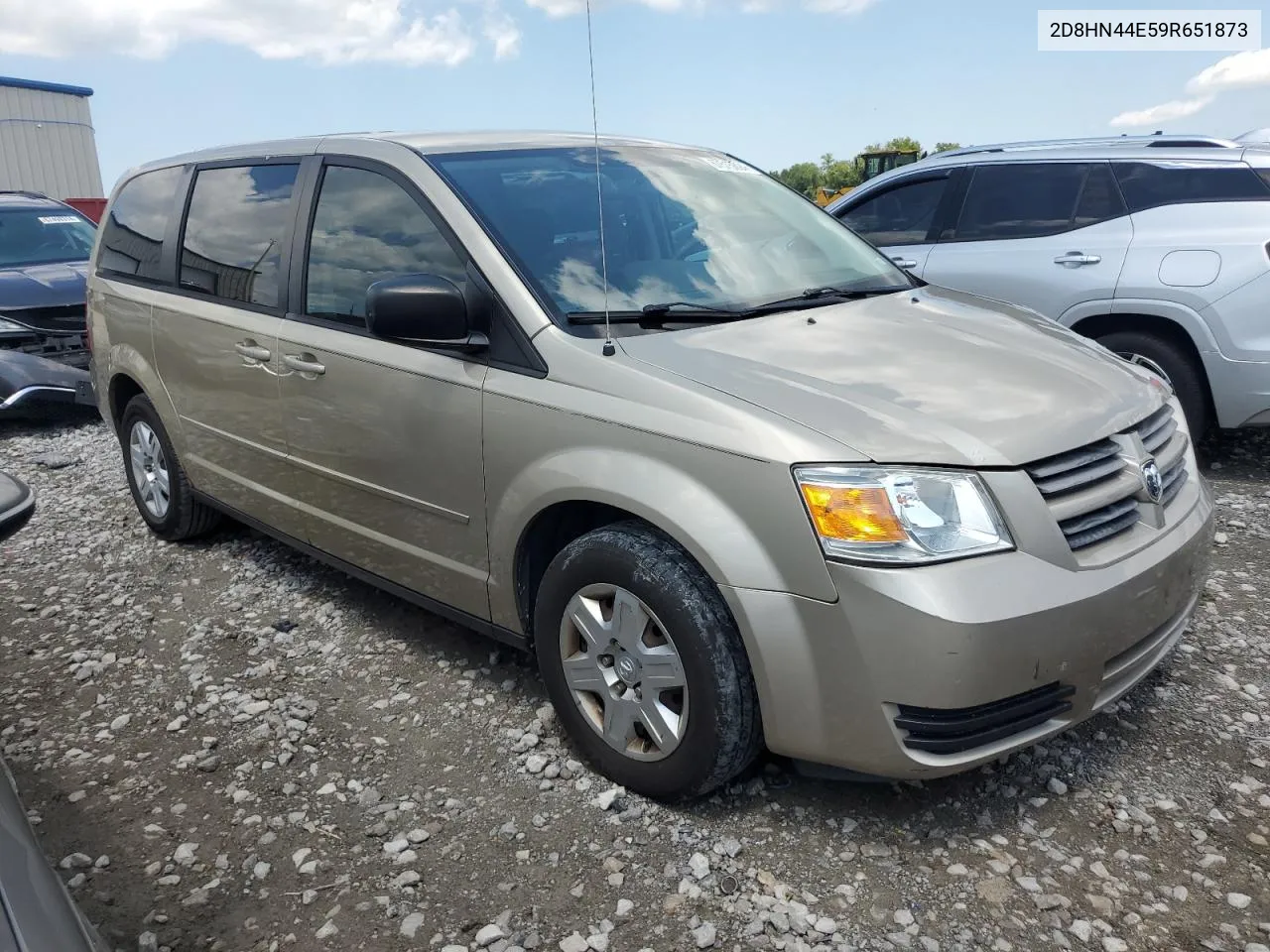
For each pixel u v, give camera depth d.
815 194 14.73
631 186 3.54
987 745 2.38
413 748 3.12
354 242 3.51
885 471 2.32
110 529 5.30
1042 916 2.32
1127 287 5.51
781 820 2.69
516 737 3.14
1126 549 2.53
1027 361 2.89
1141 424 2.82
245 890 2.53
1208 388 5.43
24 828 1.58
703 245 3.46
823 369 2.71
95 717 3.40
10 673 3.75
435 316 2.89
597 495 2.67
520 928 2.35
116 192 5.23
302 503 3.87
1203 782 2.78
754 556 2.40
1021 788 2.78
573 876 2.52
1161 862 2.48
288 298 3.76
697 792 2.66
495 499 2.98
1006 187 6.07
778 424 2.42
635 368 2.70
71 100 22.30
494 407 2.93
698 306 3.10
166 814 2.84
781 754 2.55
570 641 2.88
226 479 4.30
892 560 2.28
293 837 2.72
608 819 2.72
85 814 2.86
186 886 2.55
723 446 2.44
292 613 4.13
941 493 2.32
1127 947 2.22
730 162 4.18
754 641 2.42
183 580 4.54
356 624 4.00
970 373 2.76
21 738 3.28
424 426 3.16
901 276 3.85
